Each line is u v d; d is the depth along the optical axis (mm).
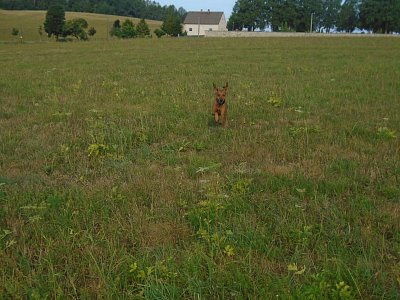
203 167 6207
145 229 4387
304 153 6781
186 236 4270
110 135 8016
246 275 3471
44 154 7023
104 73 18422
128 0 161250
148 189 5426
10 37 77625
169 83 14898
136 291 3457
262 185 5488
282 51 30266
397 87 13258
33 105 11250
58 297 3305
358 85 13758
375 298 3248
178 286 3465
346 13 99875
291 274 3568
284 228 4262
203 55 27750
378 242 3996
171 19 81312
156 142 7879
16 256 3906
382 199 4965
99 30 95000
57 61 24891
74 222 4512
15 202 5102
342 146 7188
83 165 6547
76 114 10000
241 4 105188
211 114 9609
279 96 11852
